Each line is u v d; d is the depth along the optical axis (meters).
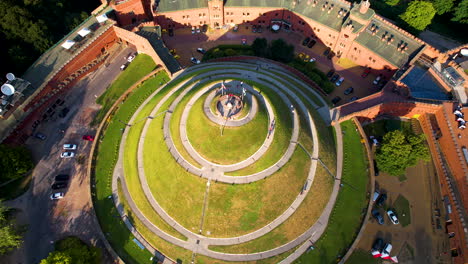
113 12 114.62
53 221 80.62
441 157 89.31
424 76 100.25
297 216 73.38
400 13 125.75
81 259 67.94
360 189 82.75
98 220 79.50
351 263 76.12
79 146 92.31
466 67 98.06
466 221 78.00
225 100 72.31
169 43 119.12
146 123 88.62
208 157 71.12
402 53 103.44
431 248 79.81
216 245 71.88
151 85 102.50
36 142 92.31
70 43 100.38
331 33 111.94
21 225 79.19
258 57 110.12
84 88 103.38
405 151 80.88
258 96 79.38
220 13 118.31
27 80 95.06
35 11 101.38
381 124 98.88
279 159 73.25
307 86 102.50
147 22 112.50
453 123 88.94
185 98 82.56
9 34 96.50
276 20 121.50
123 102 99.00
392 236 80.94
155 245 75.12
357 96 106.25
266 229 72.06
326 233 75.62
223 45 118.50
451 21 123.94
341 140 90.12
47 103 97.44
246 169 70.56
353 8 106.88
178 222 74.19
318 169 78.69
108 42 111.25
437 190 87.75
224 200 70.31
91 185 84.62
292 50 113.25
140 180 79.25
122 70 107.56
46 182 86.12
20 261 75.81
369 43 106.56
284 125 77.81
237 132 70.00
